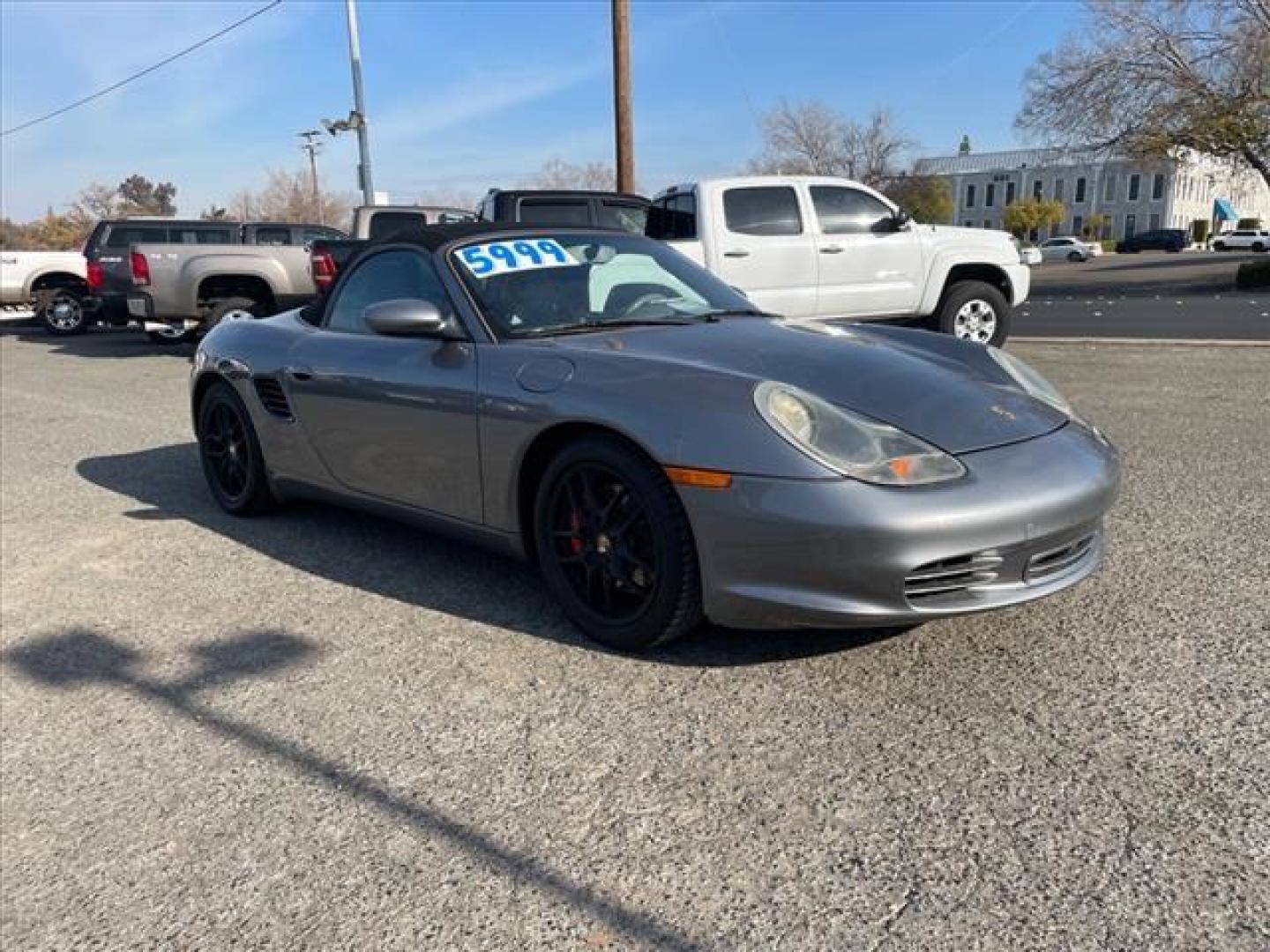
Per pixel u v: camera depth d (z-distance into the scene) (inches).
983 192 3324.3
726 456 101.4
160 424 301.6
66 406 343.3
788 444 100.1
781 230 344.8
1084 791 84.7
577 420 112.7
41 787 96.0
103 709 111.7
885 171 1894.7
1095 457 111.5
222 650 125.6
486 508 128.3
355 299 157.5
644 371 112.5
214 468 191.5
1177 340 409.4
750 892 74.7
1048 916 70.3
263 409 169.2
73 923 76.7
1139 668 106.2
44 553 171.5
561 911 73.9
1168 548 143.9
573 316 135.8
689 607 108.6
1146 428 231.8
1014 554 102.3
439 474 133.7
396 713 106.0
